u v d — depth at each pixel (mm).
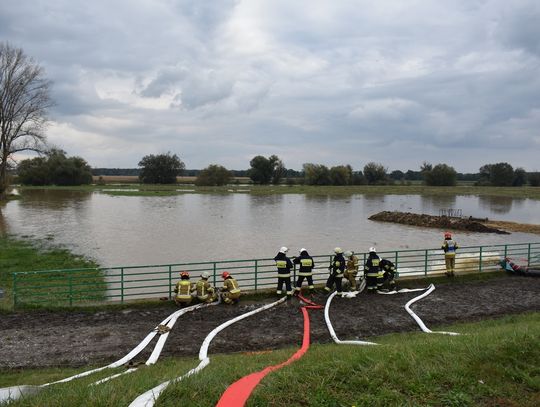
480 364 6973
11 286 19047
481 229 45906
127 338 11594
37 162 124312
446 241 18469
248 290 15664
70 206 64812
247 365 8227
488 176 165625
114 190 109750
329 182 156250
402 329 12695
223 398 5797
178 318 13195
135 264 25531
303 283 17391
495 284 17859
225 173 148250
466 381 6402
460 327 12570
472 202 89938
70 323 12648
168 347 11023
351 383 6367
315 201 85812
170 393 5949
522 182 157875
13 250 28875
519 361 7031
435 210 69750
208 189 123625
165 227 42969
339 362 7090
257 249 31266
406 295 16109
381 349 8117
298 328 12539
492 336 8656
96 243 32969
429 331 12242
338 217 56500
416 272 20672
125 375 8312
